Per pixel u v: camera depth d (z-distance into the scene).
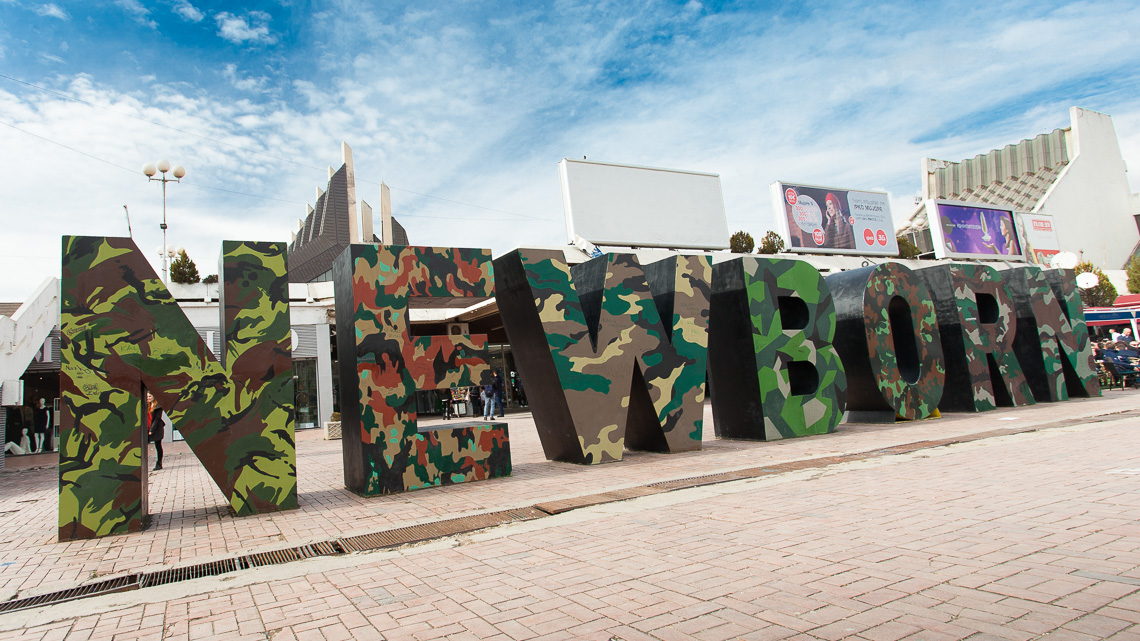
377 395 8.71
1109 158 62.69
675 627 3.47
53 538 7.16
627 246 28.27
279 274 8.31
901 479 7.37
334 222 37.09
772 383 12.18
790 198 31.73
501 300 10.81
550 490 8.12
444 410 29.14
